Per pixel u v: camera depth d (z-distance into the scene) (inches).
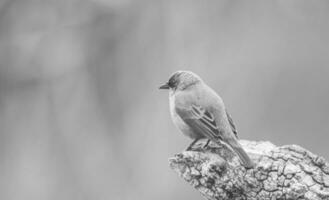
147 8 698.8
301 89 686.5
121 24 708.0
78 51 721.0
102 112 700.7
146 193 647.8
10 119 727.7
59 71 725.3
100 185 671.1
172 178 649.6
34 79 729.6
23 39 733.9
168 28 688.4
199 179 323.6
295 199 302.2
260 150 330.0
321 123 678.5
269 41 694.5
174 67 677.3
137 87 692.7
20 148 717.9
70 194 687.1
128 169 665.0
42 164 706.8
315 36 706.2
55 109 719.1
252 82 677.3
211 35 683.4
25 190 701.3
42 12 736.3
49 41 729.0
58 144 710.5
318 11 708.7
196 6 687.1
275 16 701.9
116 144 682.8
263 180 308.5
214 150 351.9
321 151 665.0
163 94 681.0
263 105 671.8
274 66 687.1
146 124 675.4
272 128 668.7
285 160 311.1
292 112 677.3
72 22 725.3
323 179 303.1
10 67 734.5
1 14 738.8
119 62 704.4
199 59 674.2
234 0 693.3
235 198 317.4
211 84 666.2
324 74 695.7
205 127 394.9
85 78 714.2
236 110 664.4
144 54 695.1
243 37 688.4
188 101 407.2
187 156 324.8
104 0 698.8
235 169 314.3
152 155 662.5
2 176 711.1
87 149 697.6
